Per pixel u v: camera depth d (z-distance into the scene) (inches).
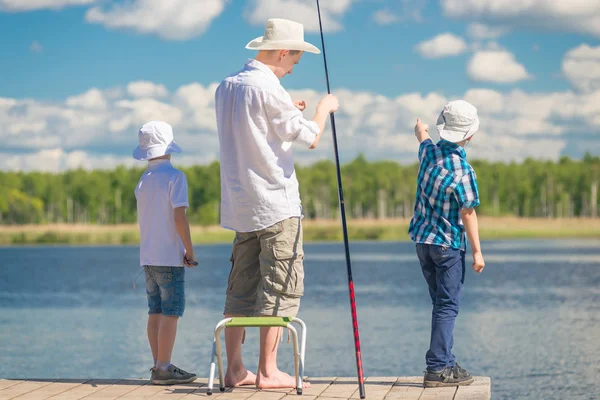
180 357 611.5
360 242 5383.9
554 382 520.4
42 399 234.7
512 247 3678.6
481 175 6968.5
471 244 248.2
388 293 1301.7
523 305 1063.0
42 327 852.0
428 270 256.5
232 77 247.4
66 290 1443.2
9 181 6776.6
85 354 641.0
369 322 874.1
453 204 251.3
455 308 252.8
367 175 6820.9
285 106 237.3
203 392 243.1
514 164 7071.9
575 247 3671.3
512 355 630.5
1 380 269.3
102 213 6811.0
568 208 6870.1
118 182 6830.7
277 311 240.8
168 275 266.2
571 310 991.0
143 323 890.7
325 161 7032.5
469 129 255.0
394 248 3976.4
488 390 240.2
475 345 688.4
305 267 2187.5
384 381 258.7
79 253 3735.2
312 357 628.7
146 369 567.5
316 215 6663.4
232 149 245.3
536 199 6904.5
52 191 6781.5
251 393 239.0
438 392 238.2
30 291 1422.2
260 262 244.7
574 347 671.8
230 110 244.4
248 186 241.6
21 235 5984.3
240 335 255.4
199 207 6609.3
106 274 1979.6
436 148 256.7
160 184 269.6
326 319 910.4
